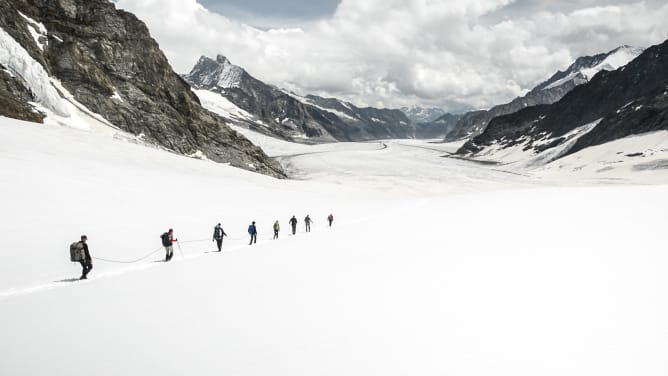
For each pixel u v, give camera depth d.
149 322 10.52
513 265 15.47
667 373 7.09
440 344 8.62
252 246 25.19
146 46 102.81
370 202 68.75
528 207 42.81
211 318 10.72
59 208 29.69
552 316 9.98
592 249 17.77
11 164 37.50
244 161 106.25
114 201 35.31
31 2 86.25
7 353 8.77
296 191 74.25
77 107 77.56
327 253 20.66
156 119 90.44
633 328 9.07
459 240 22.81
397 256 18.61
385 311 10.82
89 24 94.25
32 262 18.31
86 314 11.29
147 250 23.00
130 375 7.65
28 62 70.44
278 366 7.81
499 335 8.98
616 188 66.62
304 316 10.66
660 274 13.16
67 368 8.01
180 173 60.91
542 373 7.23
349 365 7.78
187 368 7.84
